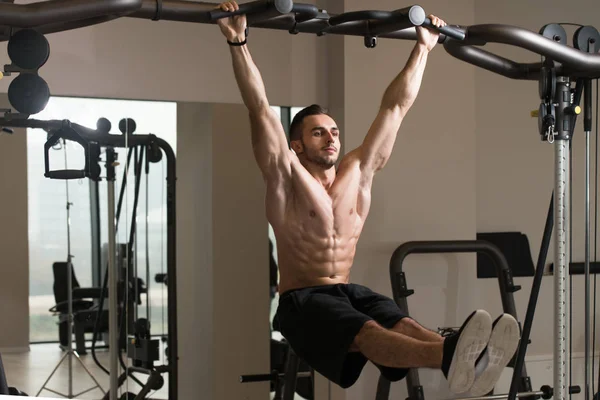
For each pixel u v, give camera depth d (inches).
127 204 177.6
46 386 166.4
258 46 199.3
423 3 207.0
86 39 181.8
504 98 238.1
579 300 239.9
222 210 189.8
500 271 195.9
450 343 100.7
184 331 183.6
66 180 170.1
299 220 125.9
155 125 184.9
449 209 209.8
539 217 240.2
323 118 130.2
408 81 128.4
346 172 130.3
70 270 169.5
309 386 199.8
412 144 206.7
